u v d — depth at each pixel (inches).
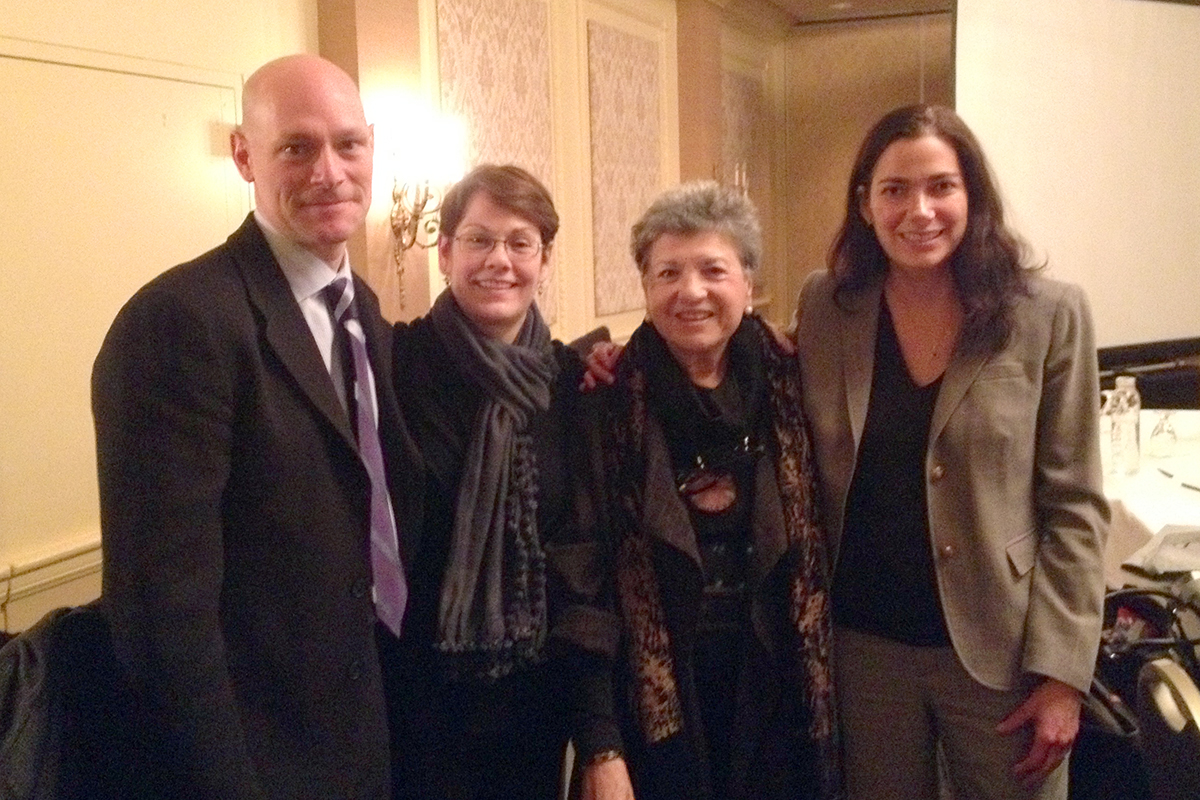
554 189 179.8
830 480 64.7
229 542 50.0
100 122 98.3
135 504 46.4
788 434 64.9
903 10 265.9
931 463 61.9
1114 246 158.9
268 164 52.9
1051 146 154.3
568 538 63.1
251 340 49.7
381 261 132.1
